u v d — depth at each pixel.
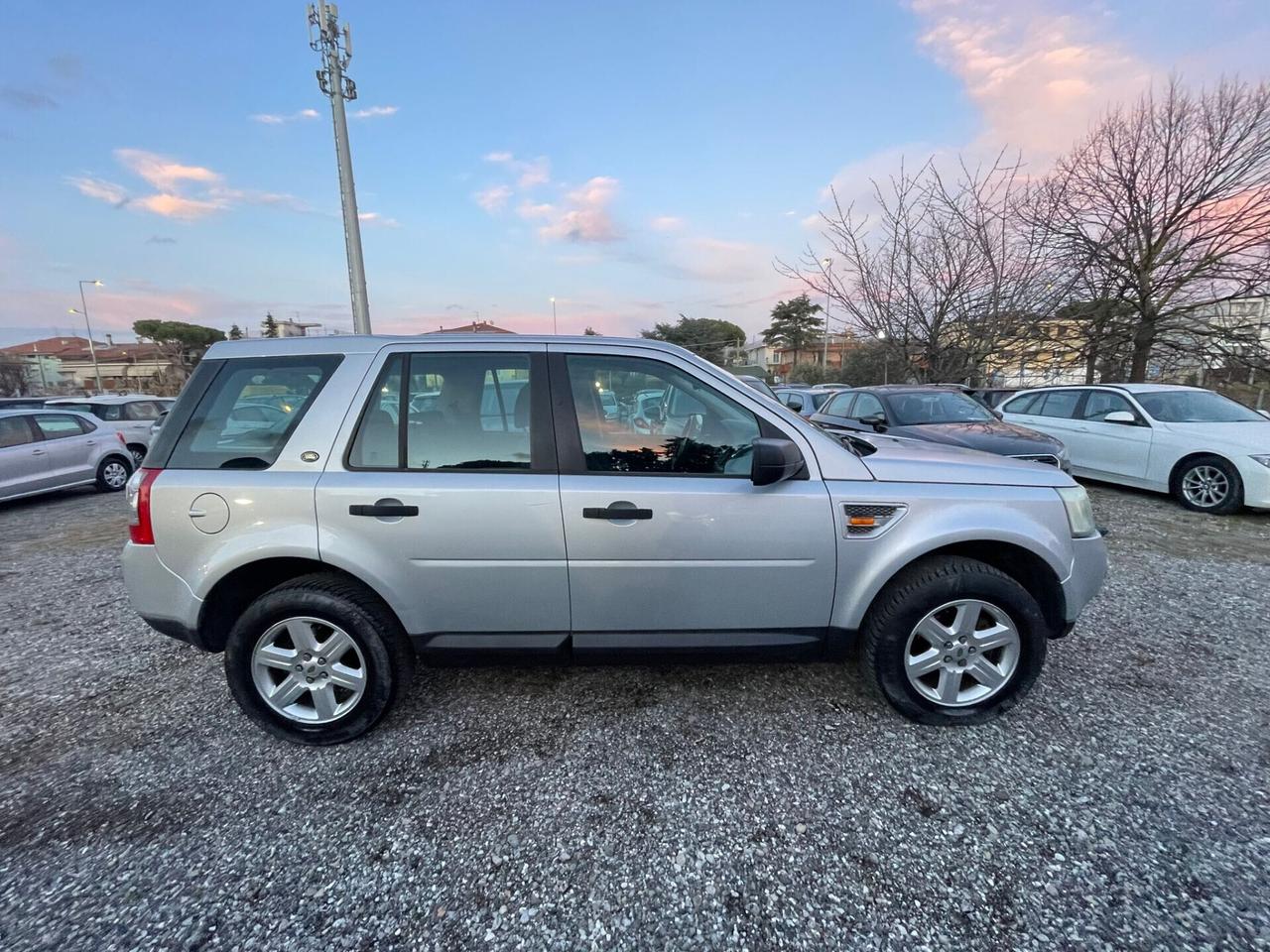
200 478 2.55
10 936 1.81
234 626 2.63
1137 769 2.46
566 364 2.66
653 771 2.51
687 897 1.92
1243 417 7.24
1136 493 7.80
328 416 2.59
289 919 1.86
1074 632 3.71
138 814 2.32
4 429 8.60
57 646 3.82
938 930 1.79
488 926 1.83
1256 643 3.56
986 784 2.39
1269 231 13.22
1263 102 12.99
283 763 2.61
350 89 14.69
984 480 2.71
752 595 2.62
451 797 2.38
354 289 15.02
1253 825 2.16
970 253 13.98
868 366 21.50
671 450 2.62
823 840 2.14
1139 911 1.84
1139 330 14.91
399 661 2.69
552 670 3.31
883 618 2.65
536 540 2.53
